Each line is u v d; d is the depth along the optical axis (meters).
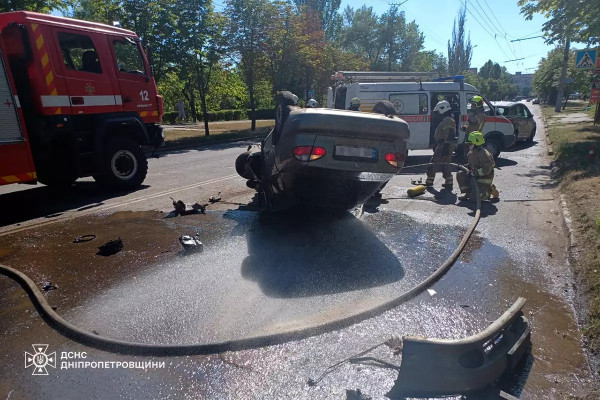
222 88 24.30
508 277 4.23
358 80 12.39
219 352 2.88
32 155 6.86
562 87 34.00
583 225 5.41
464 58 52.53
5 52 6.24
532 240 5.36
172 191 8.19
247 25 20.20
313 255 4.76
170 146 16.14
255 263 4.50
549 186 8.55
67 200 7.59
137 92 8.50
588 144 11.73
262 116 44.59
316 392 2.49
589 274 4.03
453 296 3.79
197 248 4.86
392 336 3.10
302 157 4.66
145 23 15.06
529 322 3.37
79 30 7.44
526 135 15.58
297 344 2.97
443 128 8.27
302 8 27.81
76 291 3.84
